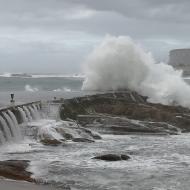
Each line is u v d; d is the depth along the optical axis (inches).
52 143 895.7
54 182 602.2
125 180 621.0
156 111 1222.3
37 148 851.4
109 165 709.9
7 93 1920.5
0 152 800.3
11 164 660.7
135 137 1037.2
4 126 864.3
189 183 610.5
